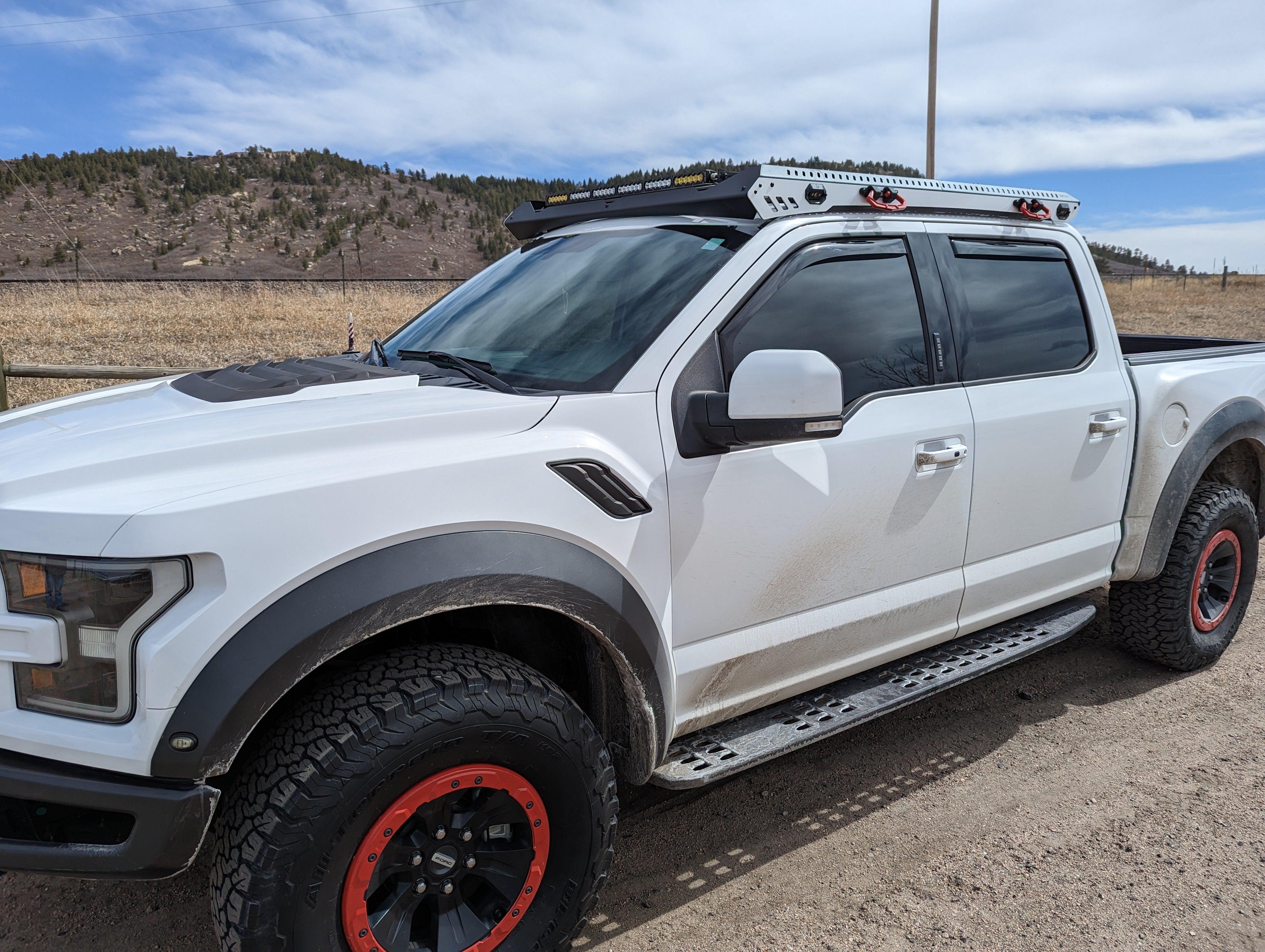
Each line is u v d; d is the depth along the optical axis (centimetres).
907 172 1875
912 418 254
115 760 153
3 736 158
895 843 258
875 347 254
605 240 267
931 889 236
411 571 167
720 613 221
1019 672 382
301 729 164
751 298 230
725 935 218
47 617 154
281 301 2211
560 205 321
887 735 326
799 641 238
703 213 258
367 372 223
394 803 168
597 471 194
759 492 222
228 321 1847
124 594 152
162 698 151
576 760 187
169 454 164
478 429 188
